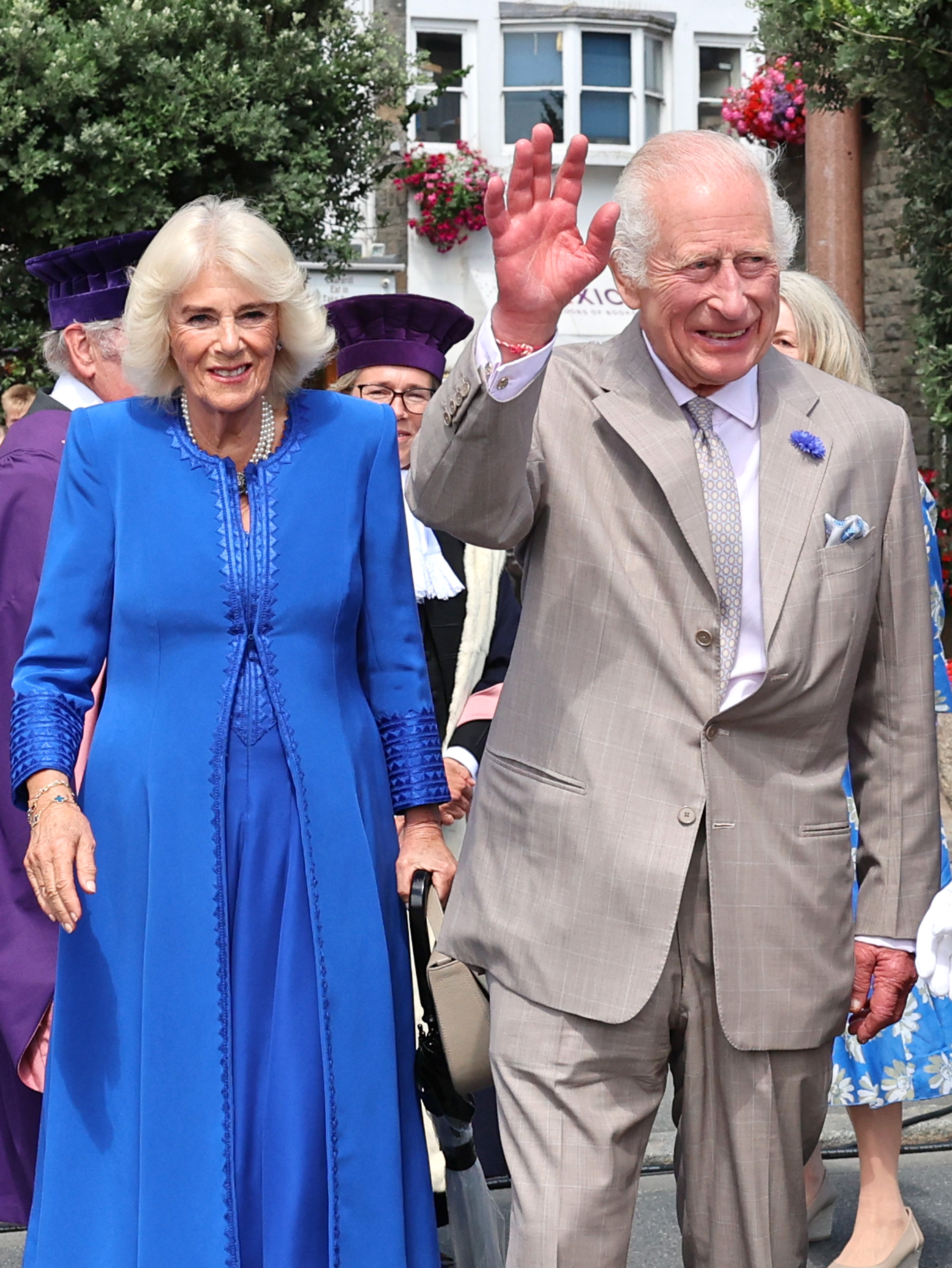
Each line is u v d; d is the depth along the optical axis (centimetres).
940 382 934
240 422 285
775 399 269
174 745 276
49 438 345
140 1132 273
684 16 1806
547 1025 264
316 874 278
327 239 1382
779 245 259
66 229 1116
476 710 372
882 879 284
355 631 294
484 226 1736
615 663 263
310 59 1181
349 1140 277
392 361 397
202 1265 269
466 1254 314
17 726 279
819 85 897
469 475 250
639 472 262
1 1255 407
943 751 720
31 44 1077
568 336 1831
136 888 277
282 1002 277
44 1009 324
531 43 1777
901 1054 364
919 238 921
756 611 261
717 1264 273
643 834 260
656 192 257
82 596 284
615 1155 264
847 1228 409
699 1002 265
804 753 267
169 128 1112
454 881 283
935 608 358
